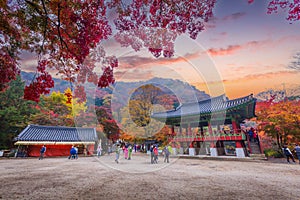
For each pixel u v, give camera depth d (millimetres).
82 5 2385
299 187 3367
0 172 5605
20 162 9102
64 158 11844
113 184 3617
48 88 2406
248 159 8633
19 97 16750
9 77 2916
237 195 2797
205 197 2672
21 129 16656
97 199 2605
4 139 15008
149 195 2773
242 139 9562
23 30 2699
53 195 2859
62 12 2453
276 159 8898
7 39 2734
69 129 16344
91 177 4488
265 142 11789
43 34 2725
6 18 2607
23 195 2887
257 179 4164
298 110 9891
